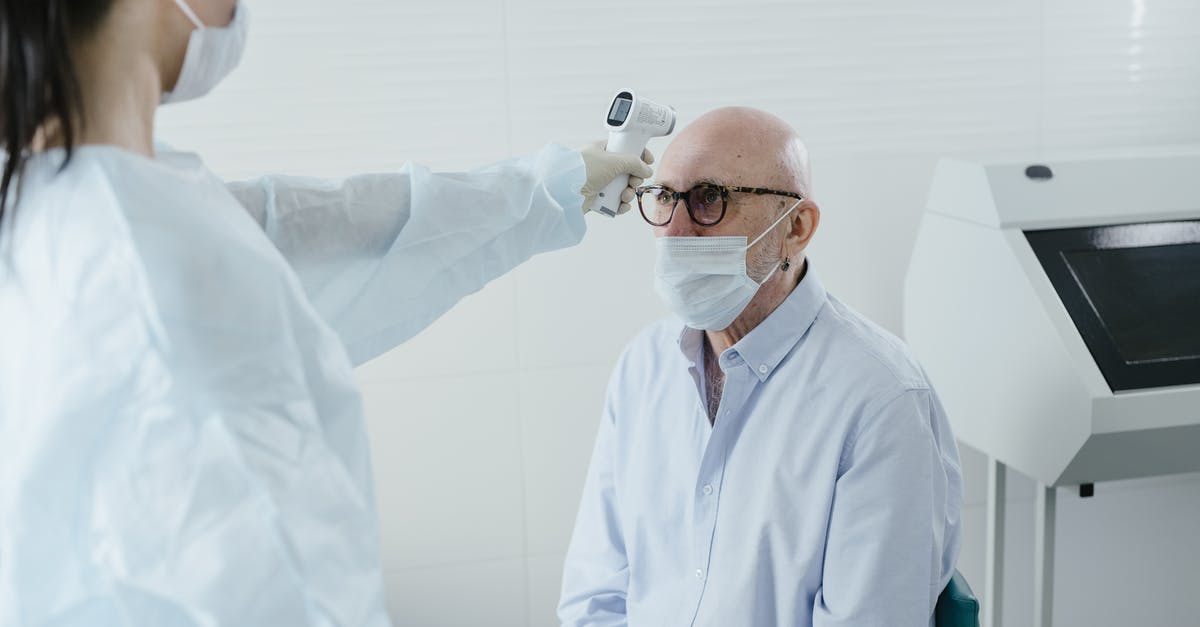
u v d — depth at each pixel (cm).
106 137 68
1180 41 229
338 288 117
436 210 116
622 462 160
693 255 140
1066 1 222
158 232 65
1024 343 176
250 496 63
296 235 112
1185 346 172
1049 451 173
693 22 209
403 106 202
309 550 64
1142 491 239
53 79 63
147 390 62
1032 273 175
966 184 188
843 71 216
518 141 207
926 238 202
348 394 75
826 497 134
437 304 122
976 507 233
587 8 205
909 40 217
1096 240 181
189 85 77
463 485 215
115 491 62
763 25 212
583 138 209
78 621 64
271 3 195
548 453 217
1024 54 222
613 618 155
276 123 199
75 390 62
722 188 139
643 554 153
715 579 142
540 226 124
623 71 209
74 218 64
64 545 63
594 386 217
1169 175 187
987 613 204
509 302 211
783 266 145
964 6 218
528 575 220
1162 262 181
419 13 200
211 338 65
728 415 143
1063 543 239
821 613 132
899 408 133
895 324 226
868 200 221
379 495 212
